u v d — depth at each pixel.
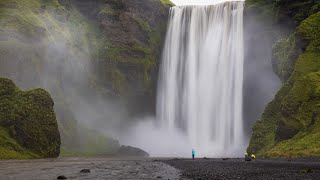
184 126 122.38
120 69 125.56
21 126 72.56
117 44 127.75
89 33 128.62
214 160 58.97
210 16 124.75
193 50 126.00
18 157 66.25
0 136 69.19
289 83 68.69
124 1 132.25
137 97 125.56
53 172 36.41
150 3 133.38
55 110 96.94
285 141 58.81
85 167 43.59
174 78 128.38
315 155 47.81
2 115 73.50
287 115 60.62
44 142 74.31
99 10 133.12
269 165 41.31
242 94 110.38
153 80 130.12
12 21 103.19
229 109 112.56
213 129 115.38
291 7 97.81
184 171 36.22
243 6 114.88
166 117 127.06
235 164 45.38
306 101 59.19
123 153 100.88
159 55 133.25
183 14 131.50
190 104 122.50
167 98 128.12
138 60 126.62
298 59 69.81
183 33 129.75
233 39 115.75
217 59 118.88
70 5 131.75
